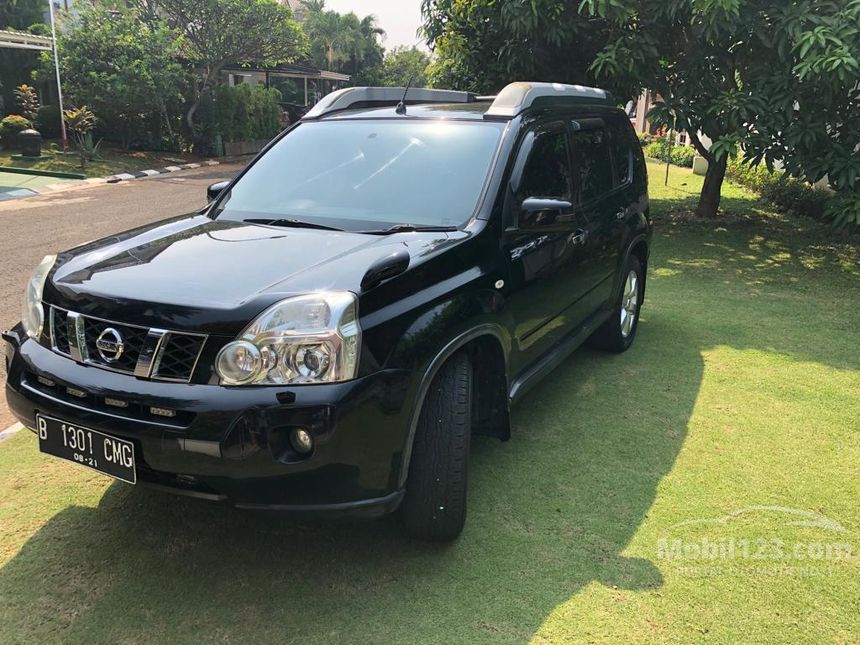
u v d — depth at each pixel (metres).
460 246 2.83
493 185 3.16
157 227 3.27
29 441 3.58
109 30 18.73
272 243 2.84
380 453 2.35
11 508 2.97
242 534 2.83
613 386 4.39
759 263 7.89
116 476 2.34
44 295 2.62
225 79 29.59
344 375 2.26
